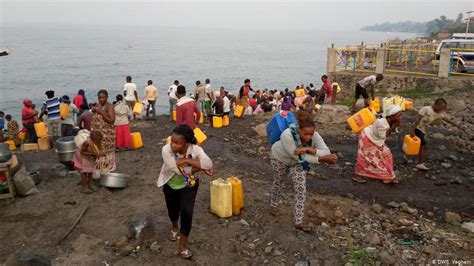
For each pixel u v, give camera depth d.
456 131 11.35
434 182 8.16
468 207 7.04
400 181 8.20
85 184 7.46
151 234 5.69
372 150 8.04
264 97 19.95
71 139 9.00
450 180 8.23
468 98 15.36
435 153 9.78
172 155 4.98
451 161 9.33
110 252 5.33
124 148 10.82
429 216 6.69
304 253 5.38
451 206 7.09
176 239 5.63
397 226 6.21
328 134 11.74
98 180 8.00
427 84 17.55
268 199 7.11
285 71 78.62
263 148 10.80
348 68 21.25
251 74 72.06
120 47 158.75
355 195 7.54
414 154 8.77
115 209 6.70
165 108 34.78
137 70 76.44
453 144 10.41
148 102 16.59
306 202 7.01
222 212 6.29
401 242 5.67
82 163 7.31
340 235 5.87
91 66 82.56
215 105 14.18
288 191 7.63
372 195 7.55
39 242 5.63
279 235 5.82
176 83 16.03
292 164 5.91
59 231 5.94
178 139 4.88
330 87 17.89
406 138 8.82
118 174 7.59
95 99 45.03
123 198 7.18
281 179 6.21
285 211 6.62
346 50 20.75
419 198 7.41
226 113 14.52
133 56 114.06
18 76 64.25
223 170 8.95
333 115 12.93
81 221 6.25
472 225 6.11
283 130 6.03
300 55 133.12
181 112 8.50
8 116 14.72
